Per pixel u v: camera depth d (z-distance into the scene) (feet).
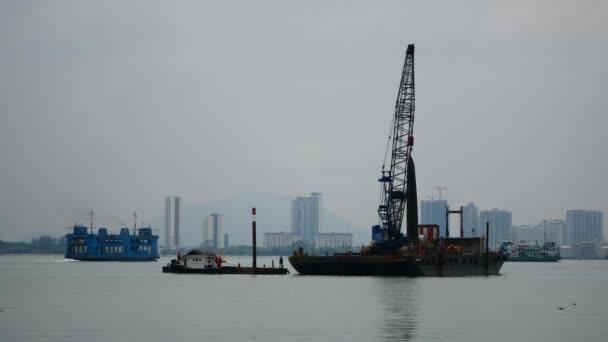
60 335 294.87
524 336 297.74
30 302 438.81
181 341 279.90
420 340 284.20
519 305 429.79
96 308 400.06
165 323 330.95
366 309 390.63
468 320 346.54
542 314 379.35
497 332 306.96
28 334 297.33
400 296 471.21
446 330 311.06
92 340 282.36
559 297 505.25
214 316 358.23
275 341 280.31
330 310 385.91
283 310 385.91
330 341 280.51
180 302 434.71
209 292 516.32
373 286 562.66
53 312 377.91
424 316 359.66
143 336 291.99
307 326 320.91
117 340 282.36
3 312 378.32
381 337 290.35
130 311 382.22
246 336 291.99
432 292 506.48
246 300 445.37
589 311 396.57
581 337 296.71
